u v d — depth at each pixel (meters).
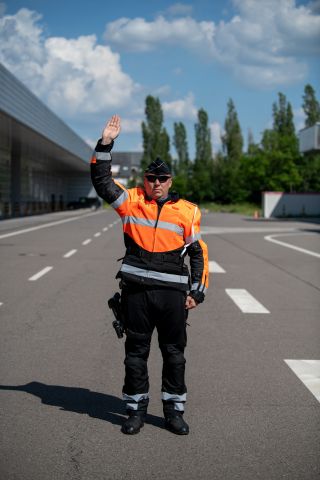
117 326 4.19
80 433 4.04
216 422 4.28
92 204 83.06
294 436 4.01
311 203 55.88
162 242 4.12
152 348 6.57
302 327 7.71
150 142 96.44
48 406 4.59
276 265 15.19
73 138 59.44
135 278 4.09
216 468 3.49
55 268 13.80
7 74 31.38
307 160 78.44
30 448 3.77
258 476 3.39
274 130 88.44
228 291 10.76
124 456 3.66
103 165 4.17
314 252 18.84
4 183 52.03
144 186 4.29
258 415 4.42
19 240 22.67
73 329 7.40
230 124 95.56
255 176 80.25
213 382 5.25
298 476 3.39
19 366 5.72
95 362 5.87
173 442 3.89
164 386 4.21
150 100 96.00
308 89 84.25
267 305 9.37
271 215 55.62
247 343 6.77
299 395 4.91
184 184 99.38
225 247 20.70
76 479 3.33
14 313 8.44
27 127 38.03
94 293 10.22
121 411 4.50
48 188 78.69
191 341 6.84
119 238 23.86
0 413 4.43
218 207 83.12
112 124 4.19
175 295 4.13
